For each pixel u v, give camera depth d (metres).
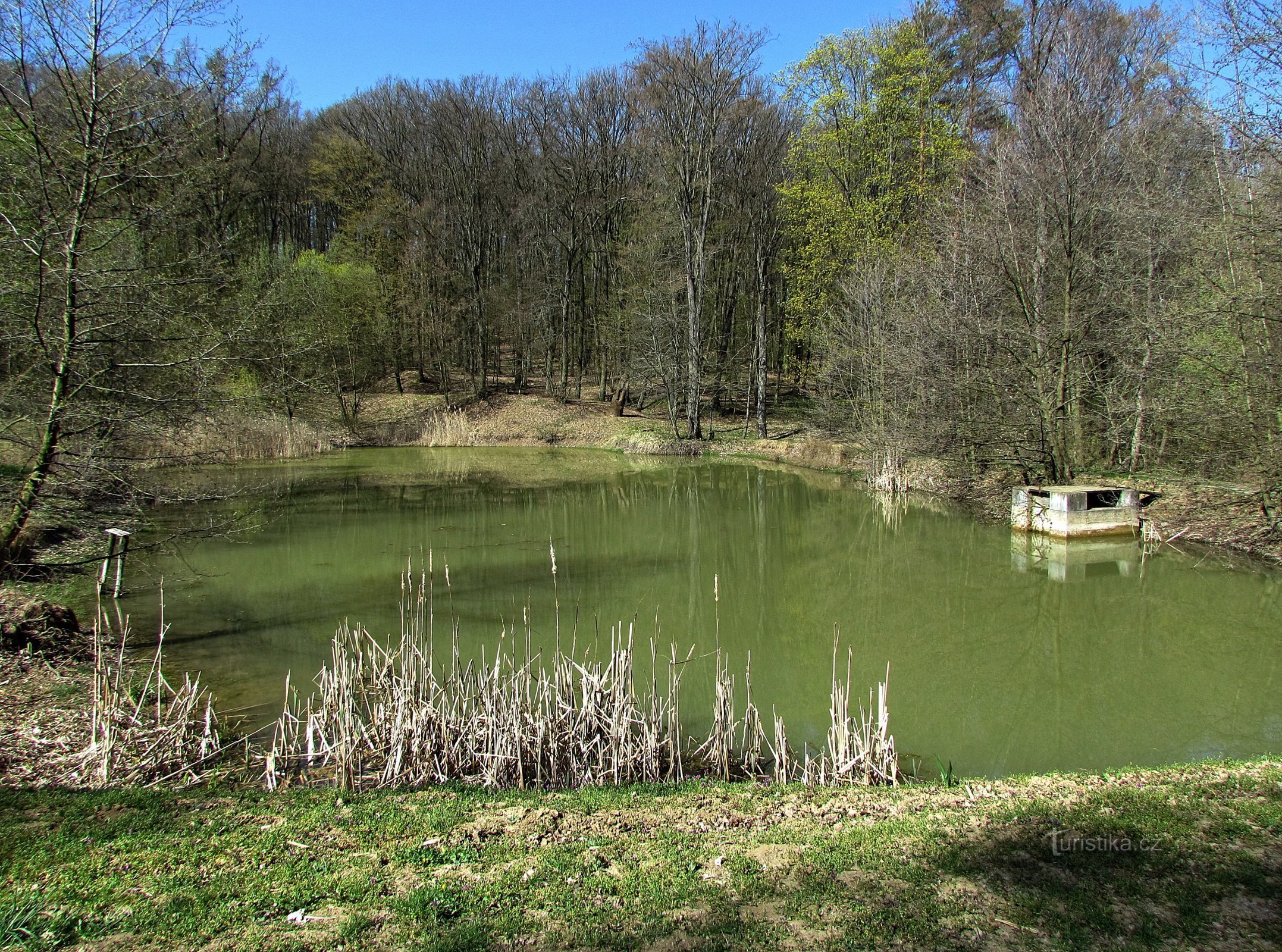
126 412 9.04
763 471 27.02
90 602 10.79
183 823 4.72
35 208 8.62
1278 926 3.46
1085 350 16.98
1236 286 12.66
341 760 5.84
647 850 4.42
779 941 3.38
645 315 32.56
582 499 21.27
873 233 24.86
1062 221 15.71
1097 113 15.91
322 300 30.77
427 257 39.72
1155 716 7.59
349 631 9.89
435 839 4.58
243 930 3.48
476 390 40.25
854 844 4.43
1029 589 12.19
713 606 11.59
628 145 37.09
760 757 6.67
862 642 10.00
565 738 6.42
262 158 35.50
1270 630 10.07
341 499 20.39
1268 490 13.01
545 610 11.18
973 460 20.08
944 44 25.25
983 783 5.58
